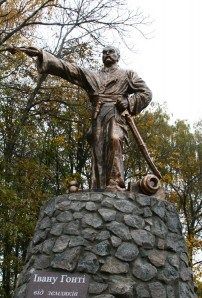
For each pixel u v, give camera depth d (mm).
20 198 12953
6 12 13672
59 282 6891
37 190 13578
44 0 13938
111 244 7082
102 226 7234
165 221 7672
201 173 21547
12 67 14641
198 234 21719
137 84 8336
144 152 8273
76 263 6969
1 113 14383
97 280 6812
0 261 13742
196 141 22406
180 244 7664
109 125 8031
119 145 7906
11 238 12508
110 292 6711
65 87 15562
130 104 8203
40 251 7383
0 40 13609
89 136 8258
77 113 15656
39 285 6953
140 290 6824
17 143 14750
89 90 8367
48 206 7891
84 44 15086
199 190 21797
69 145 17094
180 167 20812
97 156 7977
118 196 7555
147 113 20375
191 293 7363
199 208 21891
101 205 7449
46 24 14117
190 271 7664
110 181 7805
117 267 6910
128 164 18344
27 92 15078
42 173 13969
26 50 8148
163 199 7988
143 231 7332
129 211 7434
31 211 12969
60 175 16906
